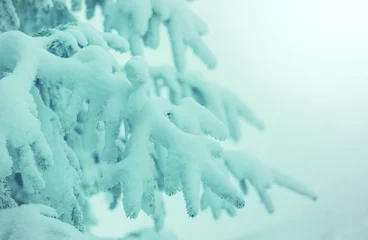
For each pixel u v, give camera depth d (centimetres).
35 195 251
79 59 247
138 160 224
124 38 347
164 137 231
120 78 244
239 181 369
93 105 241
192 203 208
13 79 216
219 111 382
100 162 370
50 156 200
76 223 255
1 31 368
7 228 190
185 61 389
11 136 192
